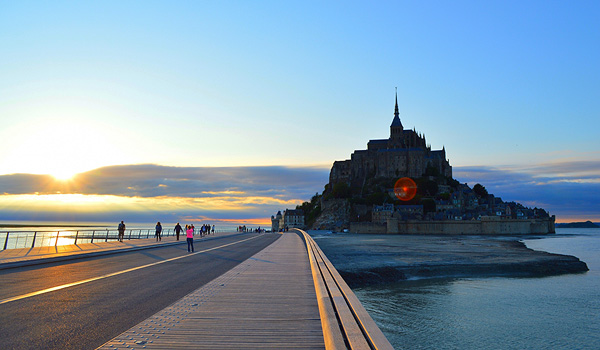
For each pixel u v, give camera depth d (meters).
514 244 107.31
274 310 9.85
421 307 28.11
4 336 7.54
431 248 82.31
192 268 19.53
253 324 8.47
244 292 12.42
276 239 57.12
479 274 48.75
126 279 15.53
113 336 7.61
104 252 28.58
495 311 27.22
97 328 8.17
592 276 48.75
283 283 14.30
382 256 60.38
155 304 10.66
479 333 21.72
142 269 19.03
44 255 24.00
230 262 22.77
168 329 8.03
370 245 91.44
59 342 7.20
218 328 8.13
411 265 50.03
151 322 8.62
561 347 19.72
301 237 64.88
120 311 9.80
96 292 12.52
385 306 28.30
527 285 40.25
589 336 21.48
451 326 22.92
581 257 77.56
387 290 35.78
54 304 10.61
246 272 17.58
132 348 6.82
